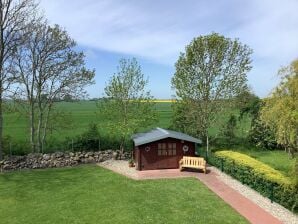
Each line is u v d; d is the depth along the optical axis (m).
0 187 21.97
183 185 21.56
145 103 31.31
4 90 28.59
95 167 27.75
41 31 29.72
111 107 30.95
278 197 17.73
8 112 30.31
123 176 24.27
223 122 33.19
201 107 31.28
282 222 15.27
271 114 17.42
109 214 16.70
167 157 26.52
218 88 31.08
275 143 35.28
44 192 20.66
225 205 17.61
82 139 31.95
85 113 90.44
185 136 27.33
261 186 19.36
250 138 36.19
